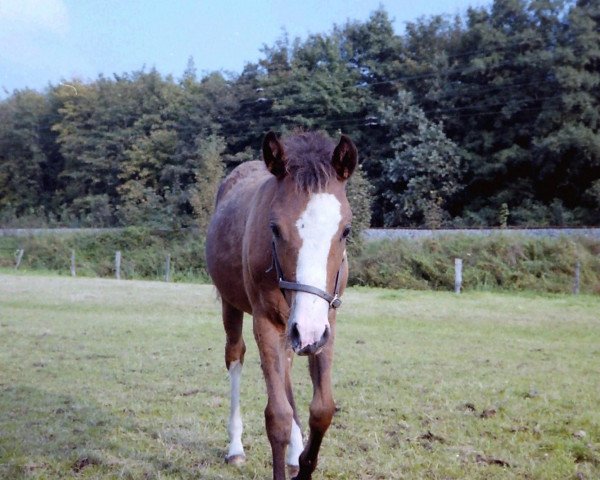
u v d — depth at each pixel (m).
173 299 15.02
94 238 31.38
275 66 37.72
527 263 19.08
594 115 29.05
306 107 34.22
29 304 13.80
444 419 5.19
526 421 5.14
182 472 4.08
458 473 3.99
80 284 19.58
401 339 9.57
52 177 47.94
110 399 5.82
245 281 3.76
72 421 5.12
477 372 7.12
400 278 20.17
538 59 30.02
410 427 4.97
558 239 19.83
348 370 7.17
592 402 5.76
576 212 28.84
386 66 36.69
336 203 3.07
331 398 3.37
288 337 2.95
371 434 4.79
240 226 4.12
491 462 4.22
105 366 7.34
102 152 42.16
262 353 3.49
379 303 14.62
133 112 42.97
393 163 30.91
